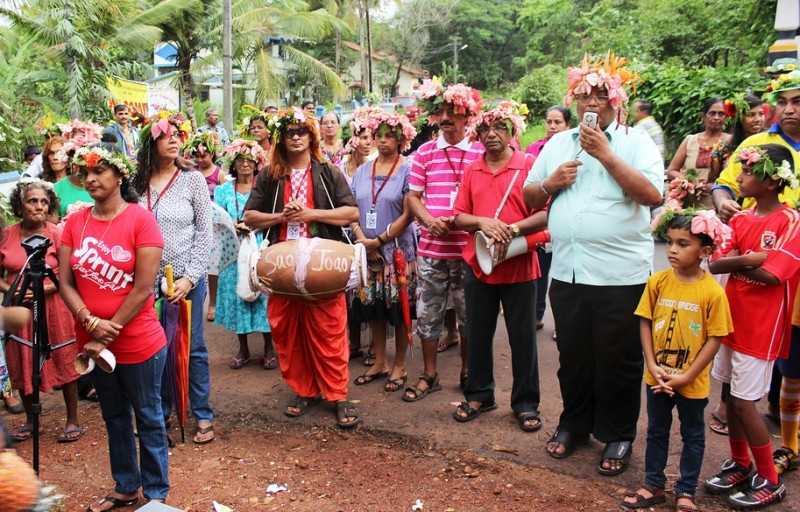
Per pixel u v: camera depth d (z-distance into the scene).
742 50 15.71
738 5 16.09
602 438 3.85
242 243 4.95
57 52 15.39
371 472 3.86
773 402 4.26
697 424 3.35
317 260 4.09
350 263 4.18
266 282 4.18
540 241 4.07
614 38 19.58
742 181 3.53
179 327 4.12
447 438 4.20
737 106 5.12
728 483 3.52
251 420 4.59
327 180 4.57
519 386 4.33
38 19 15.04
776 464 3.71
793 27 11.41
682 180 4.86
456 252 4.69
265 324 5.46
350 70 45.19
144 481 3.49
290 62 29.91
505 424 4.38
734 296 3.48
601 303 3.66
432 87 4.60
